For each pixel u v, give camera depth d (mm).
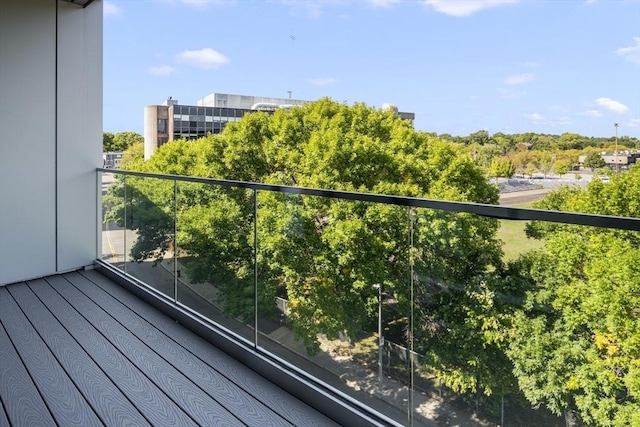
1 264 4473
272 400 2328
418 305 1863
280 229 2590
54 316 3586
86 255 5156
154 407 2238
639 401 1271
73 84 4961
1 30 4355
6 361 2752
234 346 2846
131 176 4312
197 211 3316
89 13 5086
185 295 3498
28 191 4641
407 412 1917
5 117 4434
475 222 1634
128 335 3203
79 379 2529
